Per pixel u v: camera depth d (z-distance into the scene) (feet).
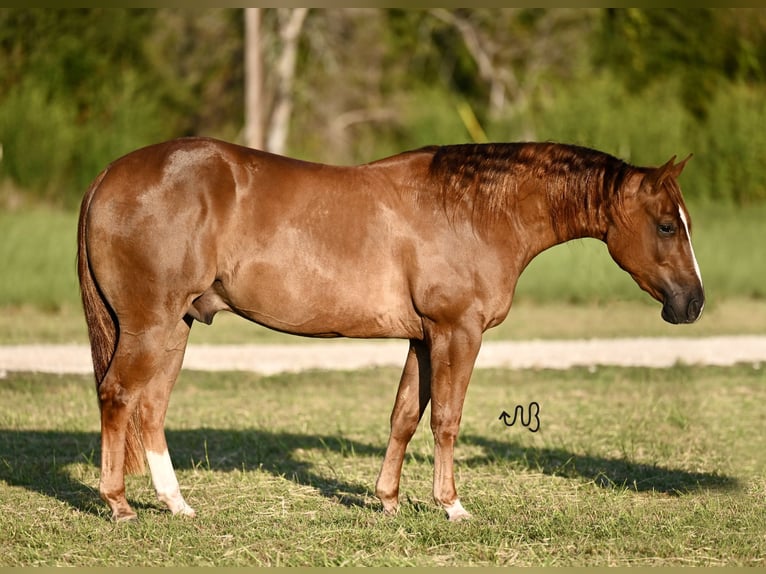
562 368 53.67
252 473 32.86
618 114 108.47
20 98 107.96
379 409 44.29
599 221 27.61
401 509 28.12
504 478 32.83
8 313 69.15
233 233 25.99
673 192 27.02
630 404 44.80
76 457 34.55
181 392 47.34
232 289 26.32
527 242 27.55
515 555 24.81
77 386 47.34
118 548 24.88
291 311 26.40
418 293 26.37
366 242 26.30
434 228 26.50
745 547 25.55
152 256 25.64
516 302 76.43
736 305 75.77
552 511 28.68
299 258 26.07
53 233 81.20
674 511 28.73
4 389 46.09
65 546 24.91
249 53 111.75
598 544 25.64
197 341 62.44
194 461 34.55
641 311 73.15
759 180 105.19
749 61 123.24
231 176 26.11
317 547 25.17
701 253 82.23
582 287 76.13
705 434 38.93
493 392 47.67
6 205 99.71
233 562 24.09
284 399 46.01
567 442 37.91
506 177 27.12
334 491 31.09
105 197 25.95
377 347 61.93
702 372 52.39
